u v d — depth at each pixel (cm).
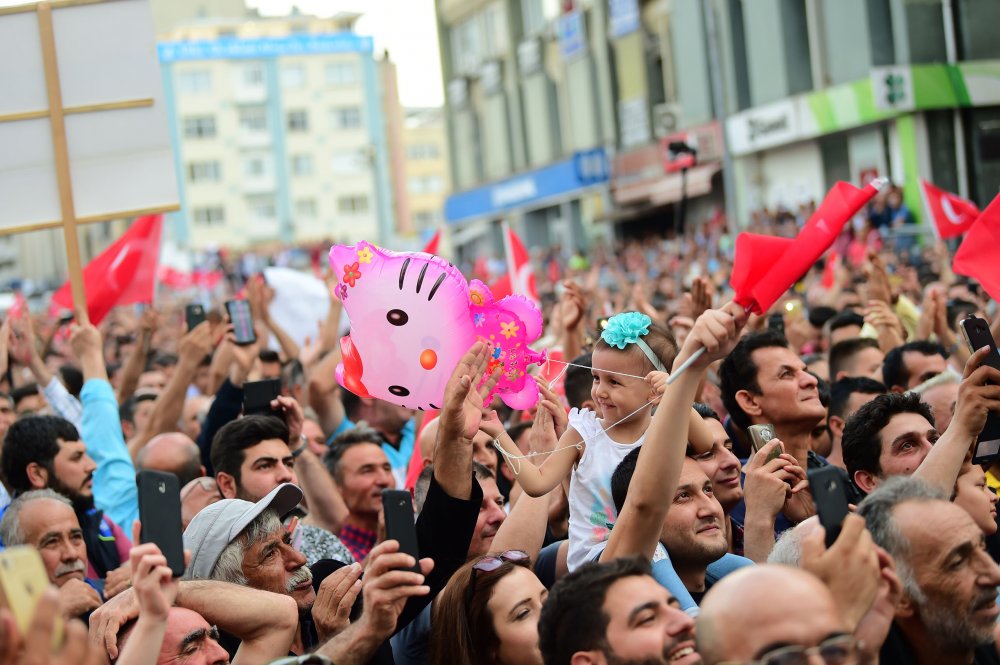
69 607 483
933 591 378
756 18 2947
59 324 900
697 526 457
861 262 1562
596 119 3906
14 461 623
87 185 711
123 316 1802
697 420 492
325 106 7575
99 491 675
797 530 398
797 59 2873
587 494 483
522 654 413
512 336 483
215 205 7450
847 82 2673
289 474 582
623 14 3628
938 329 805
